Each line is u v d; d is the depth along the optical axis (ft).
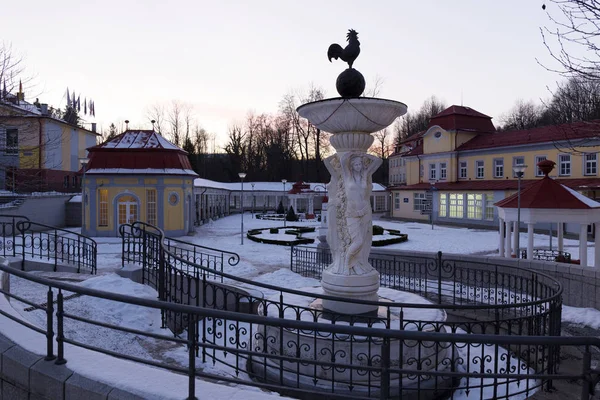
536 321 21.02
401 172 202.59
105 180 90.33
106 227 90.38
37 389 11.71
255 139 235.81
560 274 34.12
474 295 32.91
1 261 31.17
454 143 129.70
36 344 13.42
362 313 21.97
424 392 18.97
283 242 78.07
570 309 32.30
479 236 93.97
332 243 22.97
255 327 28.81
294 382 19.24
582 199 42.45
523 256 54.44
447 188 124.98
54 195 103.50
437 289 37.65
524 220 44.16
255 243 81.51
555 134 103.81
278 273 50.67
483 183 119.65
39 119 109.60
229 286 33.73
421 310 23.29
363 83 22.13
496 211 111.96
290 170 232.32
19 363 12.23
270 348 21.02
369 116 20.59
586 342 9.05
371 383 18.38
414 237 92.02
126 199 91.50
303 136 222.28
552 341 8.97
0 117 75.36
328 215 23.20
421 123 259.60
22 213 89.97
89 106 182.60
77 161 138.21
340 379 18.74
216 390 10.71
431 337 9.26
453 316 30.37
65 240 79.51
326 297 20.06
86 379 11.21
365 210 21.91
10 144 86.22
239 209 186.29
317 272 51.31
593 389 9.18
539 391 18.70
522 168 60.70
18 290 26.32
